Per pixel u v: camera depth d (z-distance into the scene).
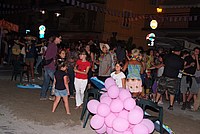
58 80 5.30
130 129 3.91
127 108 3.89
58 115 5.23
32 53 8.85
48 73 6.20
